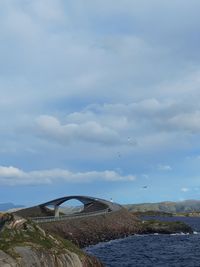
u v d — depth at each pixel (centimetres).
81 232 11188
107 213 15262
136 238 13075
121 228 14475
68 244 4284
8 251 3481
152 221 16188
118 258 7625
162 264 6762
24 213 18575
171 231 15038
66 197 18425
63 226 10700
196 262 6881
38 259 3600
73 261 4006
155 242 11100
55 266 3728
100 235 12181
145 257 7725
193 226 19738
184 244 10256
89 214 13975
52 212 18662
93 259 4438
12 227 3934
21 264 3394
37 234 4028
